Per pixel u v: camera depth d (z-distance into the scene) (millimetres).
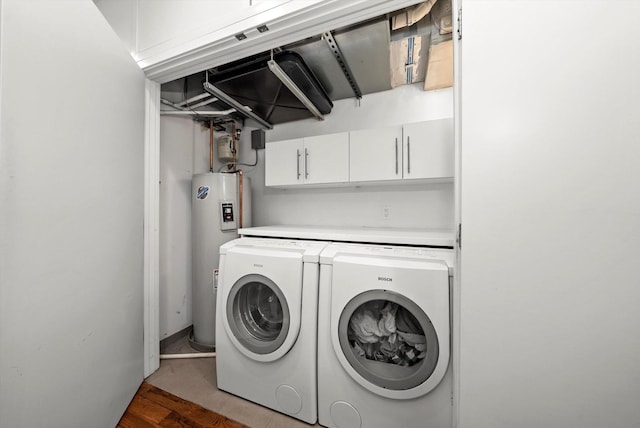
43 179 789
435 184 1804
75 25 917
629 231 602
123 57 1230
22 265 719
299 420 1207
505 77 688
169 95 1940
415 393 979
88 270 975
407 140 1562
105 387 1071
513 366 706
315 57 1471
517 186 686
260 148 2328
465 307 750
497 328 718
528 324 689
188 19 1311
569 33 631
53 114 826
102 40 1065
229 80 1564
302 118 2186
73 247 903
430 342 960
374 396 1062
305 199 2193
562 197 649
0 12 665
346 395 1106
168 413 1250
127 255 1256
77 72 928
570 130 637
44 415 775
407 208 1872
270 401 1266
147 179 1518
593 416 641
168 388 1431
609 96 606
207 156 2324
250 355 1280
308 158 1831
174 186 2021
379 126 1934
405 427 1015
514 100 681
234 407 1291
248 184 2123
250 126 2391
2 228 667
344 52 1425
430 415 981
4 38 674
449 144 1479
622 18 592
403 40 1369
